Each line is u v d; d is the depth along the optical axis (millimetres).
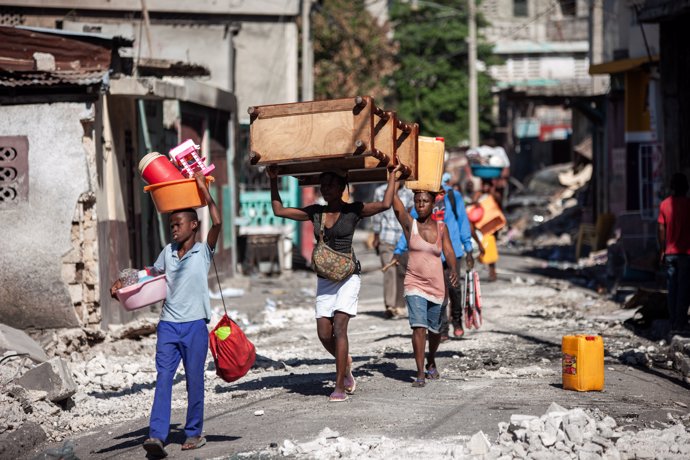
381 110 21453
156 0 65438
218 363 19734
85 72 32562
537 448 16375
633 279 46688
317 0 106875
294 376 26094
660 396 22516
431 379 24766
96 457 18500
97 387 26000
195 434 18641
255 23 68875
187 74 49625
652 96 47562
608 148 71750
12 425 20016
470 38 92250
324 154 20969
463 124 127500
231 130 55906
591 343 22844
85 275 33031
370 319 38875
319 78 112000
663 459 16016
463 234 31531
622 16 64875
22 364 24125
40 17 64938
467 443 16781
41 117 32469
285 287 54094
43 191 32469
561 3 153500
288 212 21969
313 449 17375
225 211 55219
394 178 21859
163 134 44562
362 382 24625
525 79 152000
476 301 30562
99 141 34125
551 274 56750
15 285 32438
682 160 40844
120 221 36312
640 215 47562
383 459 16469
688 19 40344
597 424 17609
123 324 35219
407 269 24031
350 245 21828
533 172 142500
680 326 30953
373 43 116250
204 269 18719
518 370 25875
